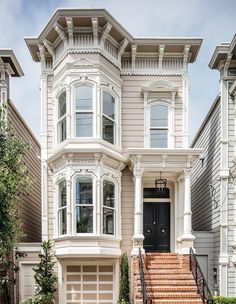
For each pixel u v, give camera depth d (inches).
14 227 481.1
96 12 588.7
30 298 573.3
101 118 610.9
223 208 641.6
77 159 597.0
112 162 620.1
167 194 668.7
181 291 530.6
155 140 659.4
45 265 586.2
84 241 580.1
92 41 619.5
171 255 601.3
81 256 581.0
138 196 603.2
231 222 637.3
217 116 695.7
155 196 668.1
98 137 603.2
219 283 628.4
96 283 612.7
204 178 787.4
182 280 552.1
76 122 611.2
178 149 596.7
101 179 595.8
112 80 635.5
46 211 635.5
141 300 516.4
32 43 649.6
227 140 655.8
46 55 665.6
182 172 614.2
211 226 708.0
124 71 668.1
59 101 635.5
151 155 601.0
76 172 594.2
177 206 641.0
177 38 644.7
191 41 645.9
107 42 634.8
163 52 660.7
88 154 595.2
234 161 634.2
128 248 626.5
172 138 652.7
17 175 474.9
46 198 638.5
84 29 616.4
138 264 559.5
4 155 468.4
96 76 612.1
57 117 634.2
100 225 585.3
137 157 600.1
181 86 666.8
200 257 676.7
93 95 610.9
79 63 614.2
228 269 623.5
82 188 595.2
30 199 778.2
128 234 632.4
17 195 502.9
